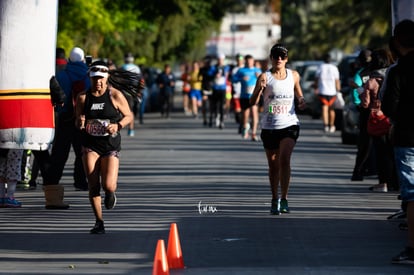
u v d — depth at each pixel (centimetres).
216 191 3534
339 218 2894
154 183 3809
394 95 2211
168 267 2055
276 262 2220
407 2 3123
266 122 2955
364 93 3475
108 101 2619
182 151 5300
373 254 2317
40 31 3145
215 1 10044
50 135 3152
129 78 2819
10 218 2948
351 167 4475
